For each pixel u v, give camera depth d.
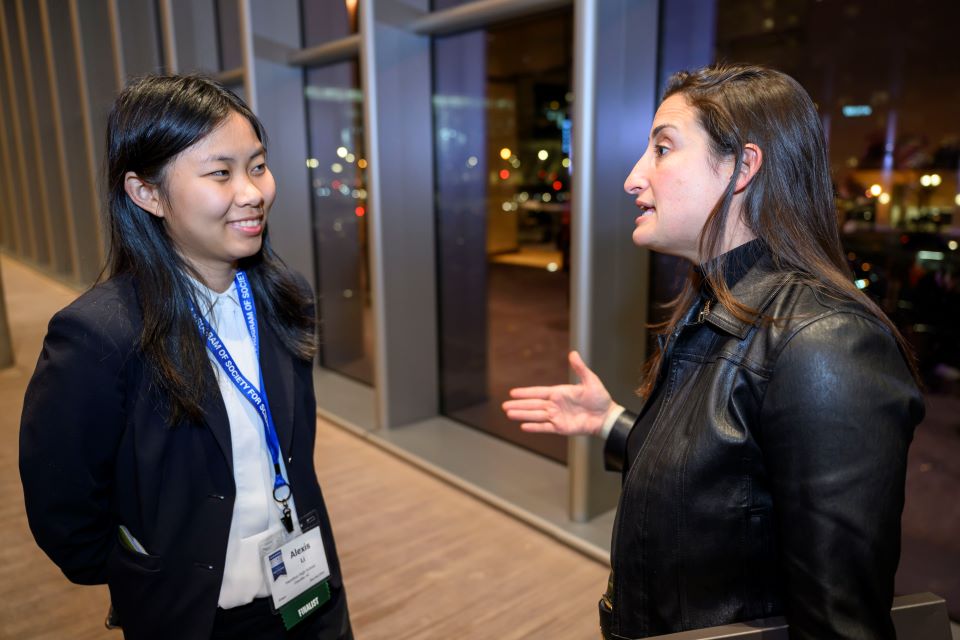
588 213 2.40
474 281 3.66
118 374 1.00
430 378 3.90
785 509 0.74
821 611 0.70
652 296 2.78
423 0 3.40
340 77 4.38
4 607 2.23
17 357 5.11
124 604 1.09
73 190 7.58
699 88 0.90
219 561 1.08
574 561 2.50
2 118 9.48
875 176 2.17
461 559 2.52
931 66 1.99
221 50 5.02
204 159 0.98
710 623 0.86
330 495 3.05
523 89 3.19
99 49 6.39
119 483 1.05
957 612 2.11
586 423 1.26
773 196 0.84
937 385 2.22
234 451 1.12
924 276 2.13
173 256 1.07
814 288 0.80
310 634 1.27
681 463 0.85
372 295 3.61
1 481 3.11
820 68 2.22
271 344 1.20
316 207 4.77
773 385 0.76
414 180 3.59
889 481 0.70
